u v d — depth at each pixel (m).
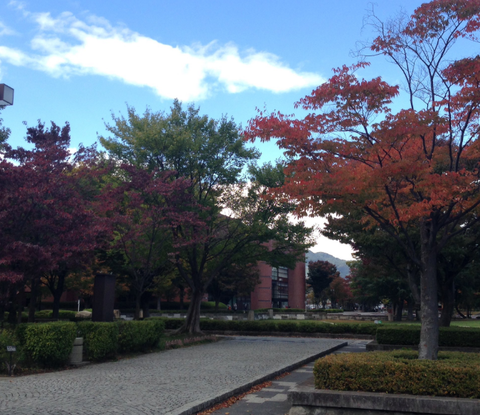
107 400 8.12
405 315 59.78
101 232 15.09
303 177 9.66
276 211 22.98
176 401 8.17
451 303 19.55
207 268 27.14
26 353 11.54
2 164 12.88
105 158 21.22
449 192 8.41
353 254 24.12
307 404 7.14
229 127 22.66
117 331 14.35
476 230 17.22
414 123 8.84
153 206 18.48
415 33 9.73
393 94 9.03
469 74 9.12
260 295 65.19
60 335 11.81
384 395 6.88
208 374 11.45
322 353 17.16
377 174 8.71
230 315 48.22
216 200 23.23
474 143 9.39
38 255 12.54
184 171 21.64
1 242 12.66
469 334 16.66
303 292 74.38
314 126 9.54
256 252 25.23
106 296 15.29
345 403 6.95
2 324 13.49
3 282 13.75
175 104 22.67
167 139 20.62
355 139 9.59
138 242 19.23
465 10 9.09
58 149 15.32
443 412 6.53
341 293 78.25
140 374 11.31
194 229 20.84
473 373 6.74
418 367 7.02
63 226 13.99
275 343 21.36
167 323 28.03
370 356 7.92
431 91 9.96
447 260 19.14
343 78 9.16
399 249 18.80
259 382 10.88
